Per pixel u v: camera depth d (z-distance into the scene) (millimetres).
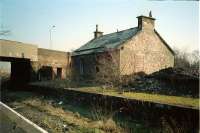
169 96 14000
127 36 26422
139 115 10891
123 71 23750
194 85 15594
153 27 26891
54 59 30875
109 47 25312
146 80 19828
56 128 10039
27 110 14594
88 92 15172
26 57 28062
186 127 8484
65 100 17719
